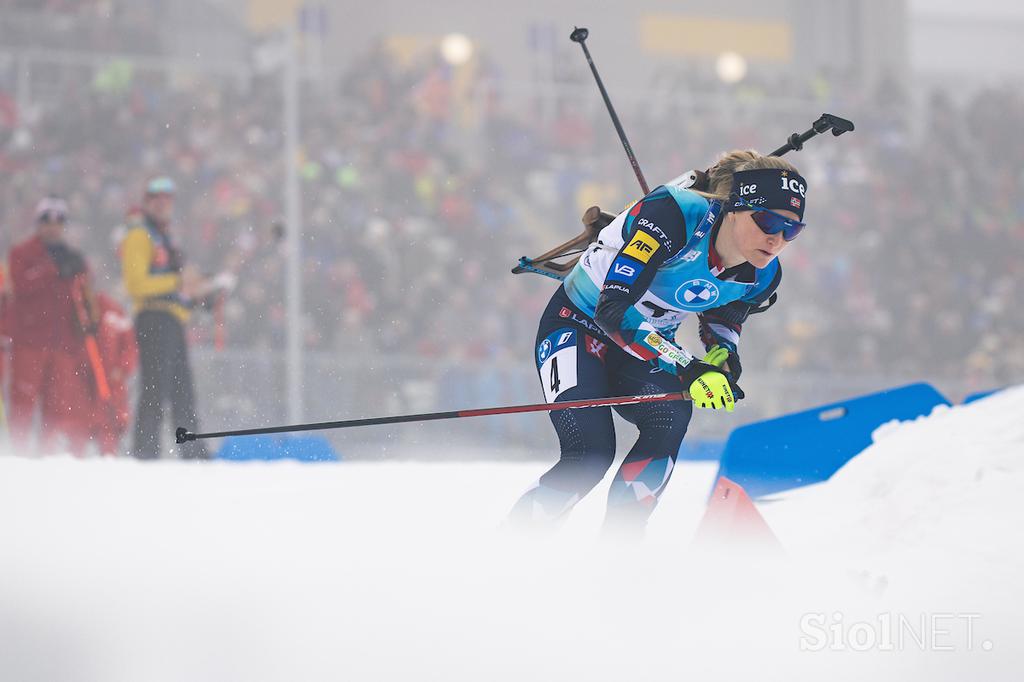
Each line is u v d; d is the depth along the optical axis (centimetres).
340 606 943
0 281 2800
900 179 5206
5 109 4056
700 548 1127
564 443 1196
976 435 1538
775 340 4684
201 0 4950
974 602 1023
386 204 4369
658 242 1127
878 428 1845
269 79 4412
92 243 3938
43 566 1057
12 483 1570
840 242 5009
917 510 1367
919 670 881
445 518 1412
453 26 6206
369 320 4128
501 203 4538
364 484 1761
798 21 6888
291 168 3969
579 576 1020
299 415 3388
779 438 1848
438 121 4634
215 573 1030
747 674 854
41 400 2770
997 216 5266
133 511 1366
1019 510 1266
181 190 4097
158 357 2706
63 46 4338
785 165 1114
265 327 3762
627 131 4825
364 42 6009
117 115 4144
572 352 1217
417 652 867
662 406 1218
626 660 862
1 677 841
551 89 4791
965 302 5044
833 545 1338
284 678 837
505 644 881
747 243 1111
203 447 2766
